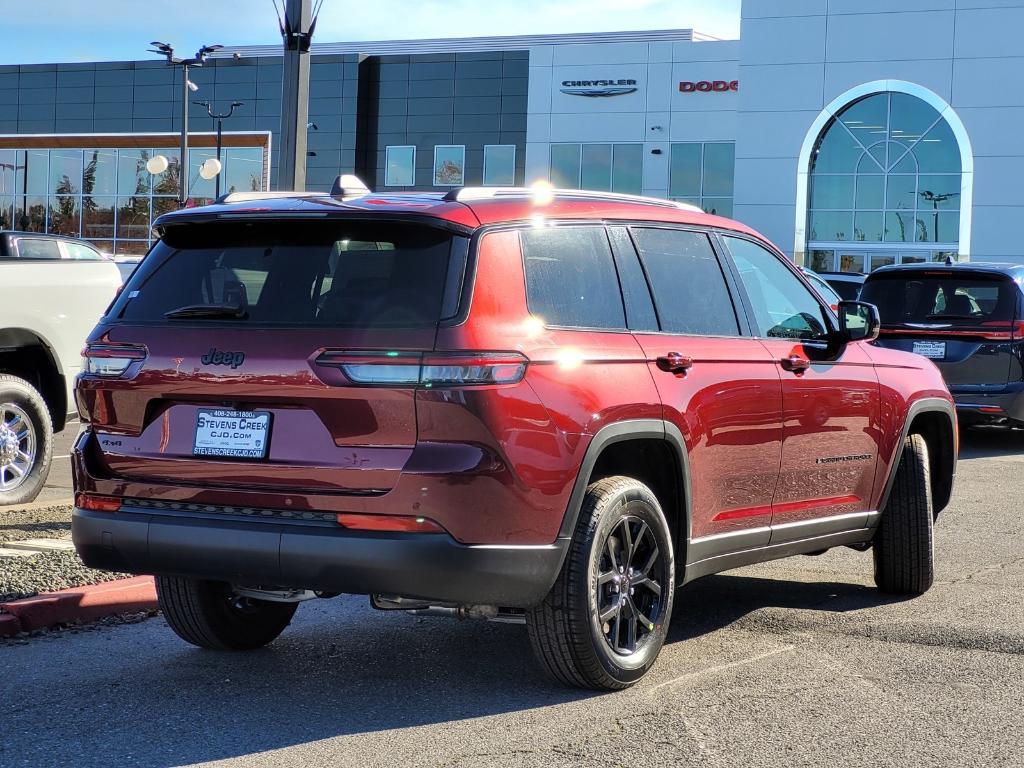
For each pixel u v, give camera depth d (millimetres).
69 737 4227
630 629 4832
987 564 7477
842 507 6066
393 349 4191
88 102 56938
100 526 4570
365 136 52469
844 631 5805
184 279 4648
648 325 4969
